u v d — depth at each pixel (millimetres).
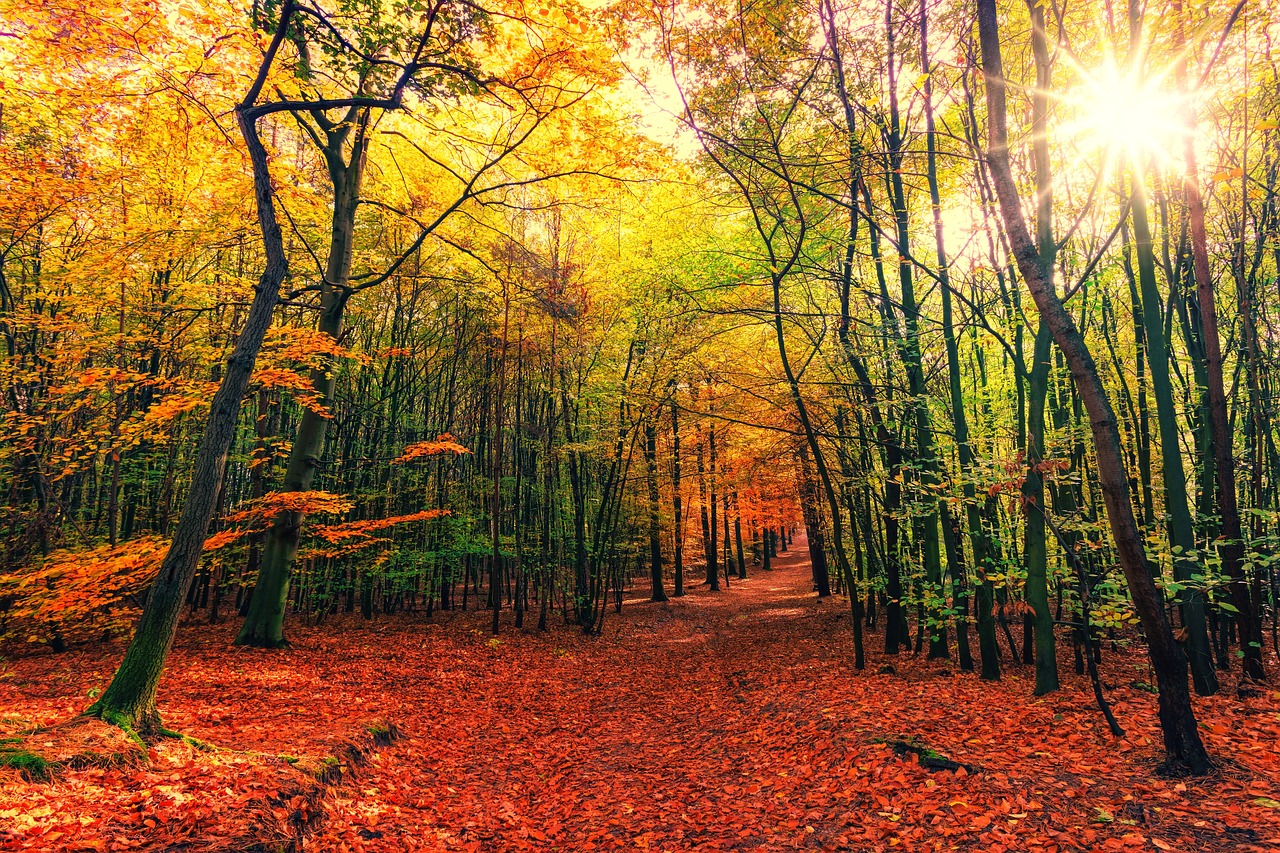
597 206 14023
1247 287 9469
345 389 18938
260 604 12102
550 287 16750
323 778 5629
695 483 24312
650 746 8695
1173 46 6613
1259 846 3717
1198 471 9961
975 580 8297
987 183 9617
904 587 13008
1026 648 9805
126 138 11000
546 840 5715
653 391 16859
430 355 22344
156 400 13164
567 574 23250
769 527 25891
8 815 3742
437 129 11570
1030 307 9109
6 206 10859
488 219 17797
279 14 8289
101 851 3705
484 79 9820
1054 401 10883
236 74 9492
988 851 4125
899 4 9844
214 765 5164
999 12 9156
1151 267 7590
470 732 8945
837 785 5703
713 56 8664
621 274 16750
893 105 10086
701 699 11008
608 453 19859
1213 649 8836
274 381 10641
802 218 8492
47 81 8805
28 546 11492
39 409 11719
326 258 16797
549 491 21609
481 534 20203
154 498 16297
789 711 8547
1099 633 8469
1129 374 10828
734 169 10695
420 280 18422
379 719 7977
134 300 11984
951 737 6254
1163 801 4484
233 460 15414
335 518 16969
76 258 12078
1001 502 9555
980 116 10055
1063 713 6801
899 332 10234
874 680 9297
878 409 10453
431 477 21297
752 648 14930
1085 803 4598
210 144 11062
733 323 12500
